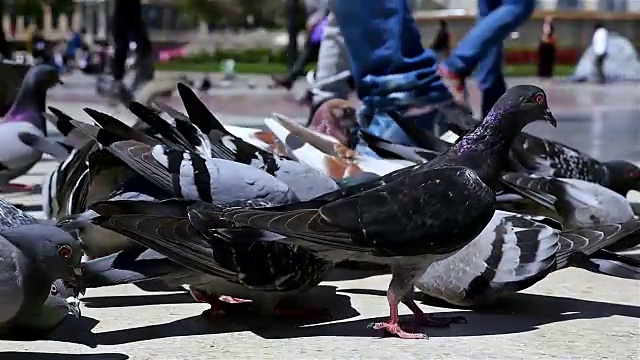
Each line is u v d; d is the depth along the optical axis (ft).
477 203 5.99
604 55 29.76
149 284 6.80
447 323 6.30
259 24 51.13
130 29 14.37
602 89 27.09
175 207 6.11
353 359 5.94
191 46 47.83
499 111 6.16
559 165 7.63
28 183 9.72
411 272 6.11
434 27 29.76
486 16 8.09
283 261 6.14
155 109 7.68
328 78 8.61
